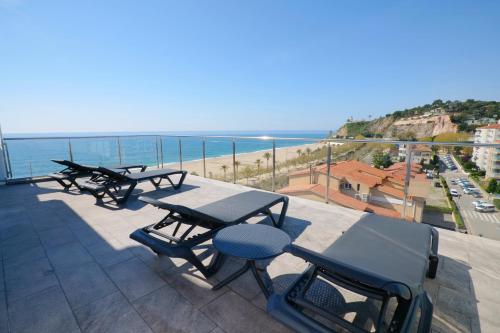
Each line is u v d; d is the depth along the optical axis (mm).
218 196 3895
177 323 1241
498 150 4809
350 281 1044
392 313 1308
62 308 1346
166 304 1387
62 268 1764
